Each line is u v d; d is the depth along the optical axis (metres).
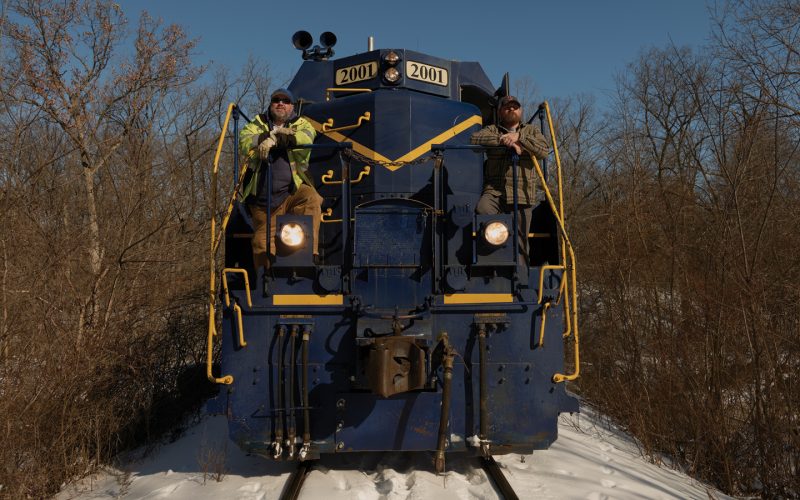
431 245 4.63
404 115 5.60
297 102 6.17
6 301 5.62
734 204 7.01
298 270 4.53
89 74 9.77
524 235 5.22
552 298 4.54
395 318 4.35
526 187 5.16
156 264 7.96
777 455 5.82
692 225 7.96
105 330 6.49
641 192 8.55
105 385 6.20
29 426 5.27
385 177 5.48
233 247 5.24
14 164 6.60
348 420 4.40
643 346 8.10
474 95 6.83
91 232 7.38
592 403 8.77
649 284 8.08
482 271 4.54
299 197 5.07
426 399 4.40
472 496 4.34
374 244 4.61
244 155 5.04
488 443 4.35
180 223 8.77
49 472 5.28
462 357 4.46
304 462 4.92
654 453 6.61
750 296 6.14
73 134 8.35
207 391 8.27
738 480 6.08
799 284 6.38
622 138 9.92
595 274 10.12
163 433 7.00
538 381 4.47
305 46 6.49
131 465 5.91
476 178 5.69
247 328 4.48
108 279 7.08
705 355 6.68
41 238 6.62
